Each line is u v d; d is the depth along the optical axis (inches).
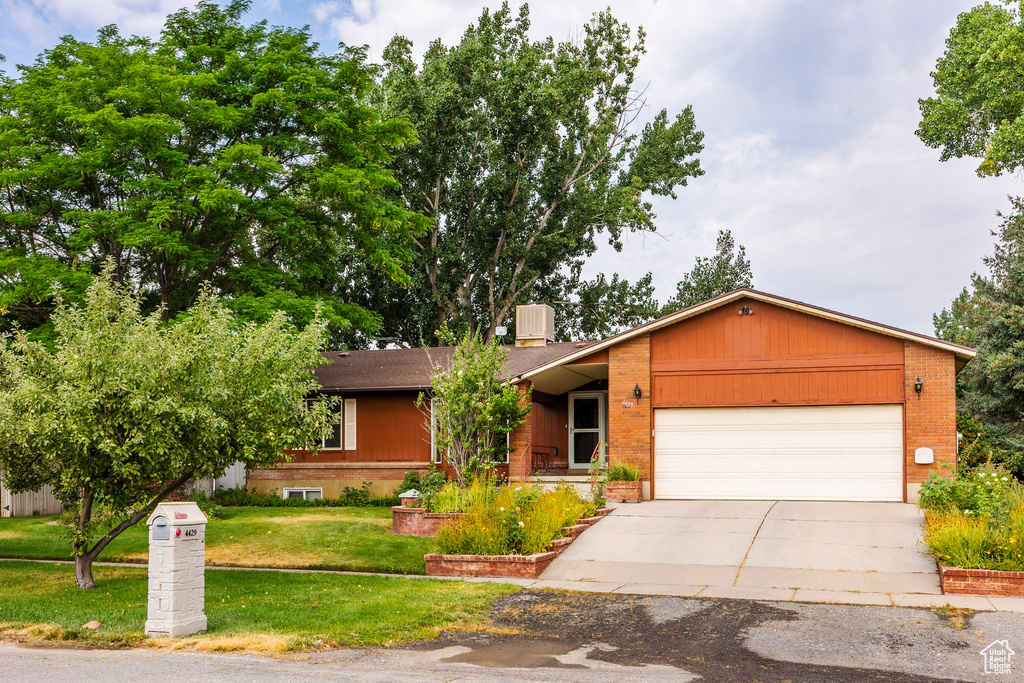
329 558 641.6
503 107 1515.7
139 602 487.5
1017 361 1318.9
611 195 1608.0
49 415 479.2
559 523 660.7
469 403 820.6
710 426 868.0
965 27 1716.3
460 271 1606.8
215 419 516.7
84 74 858.8
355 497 979.3
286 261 1055.0
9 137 831.7
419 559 631.2
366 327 1021.8
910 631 415.8
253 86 938.1
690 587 530.6
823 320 836.0
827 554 591.2
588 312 1733.5
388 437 1024.9
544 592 523.2
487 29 1585.9
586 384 1126.4
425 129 1499.8
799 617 450.6
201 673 338.0
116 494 526.9
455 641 412.2
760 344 855.1
